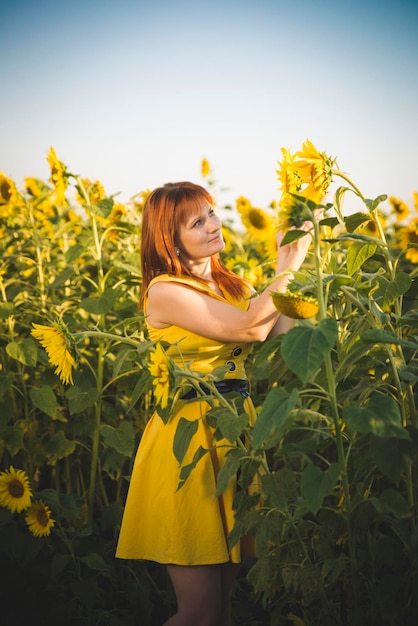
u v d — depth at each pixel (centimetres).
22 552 250
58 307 290
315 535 186
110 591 264
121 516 266
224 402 186
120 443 252
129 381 278
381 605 178
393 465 155
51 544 259
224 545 200
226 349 214
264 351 167
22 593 258
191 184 222
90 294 317
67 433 302
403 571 204
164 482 204
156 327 218
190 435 189
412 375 175
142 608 250
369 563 194
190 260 224
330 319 146
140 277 292
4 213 357
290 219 160
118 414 292
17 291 305
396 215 470
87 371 297
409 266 383
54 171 290
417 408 188
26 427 286
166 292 210
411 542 166
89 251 296
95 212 280
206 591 202
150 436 213
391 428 146
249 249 430
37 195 411
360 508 167
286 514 178
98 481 300
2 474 246
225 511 204
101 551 263
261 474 183
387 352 178
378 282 195
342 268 208
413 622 176
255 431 150
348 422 149
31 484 285
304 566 179
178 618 204
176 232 217
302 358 141
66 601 258
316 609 211
